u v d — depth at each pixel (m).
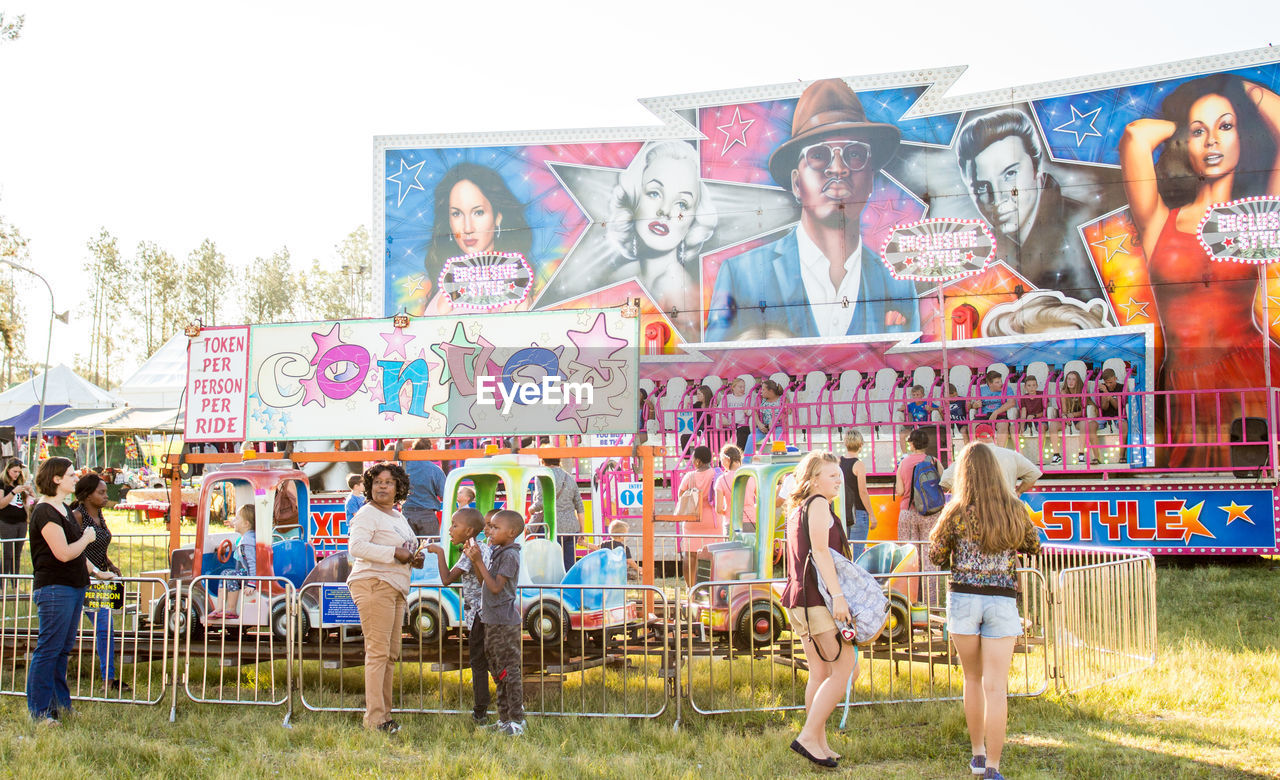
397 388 7.37
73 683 6.88
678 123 13.65
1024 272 12.58
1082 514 11.27
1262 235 11.88
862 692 6.24
